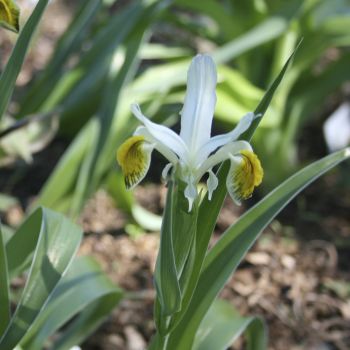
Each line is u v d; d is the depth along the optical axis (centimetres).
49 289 55
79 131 102
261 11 98
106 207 97
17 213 94
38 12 53
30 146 88
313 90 104
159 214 98
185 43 110
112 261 87
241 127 51
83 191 80
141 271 86
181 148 51
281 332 80
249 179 51
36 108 94
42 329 61
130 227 93
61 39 96
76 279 64
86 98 93
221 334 62
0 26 53
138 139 51
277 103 98
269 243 93
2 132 74
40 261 55
